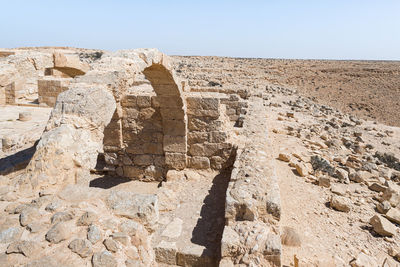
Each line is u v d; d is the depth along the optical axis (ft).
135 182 31.58
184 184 28.09
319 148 37.88
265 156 24.18
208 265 16.87
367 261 15.70
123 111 30.58
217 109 29.32
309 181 26.16
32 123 40.83
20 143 32.50
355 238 18.39
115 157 32.04
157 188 30.22
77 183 15.43
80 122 16.56
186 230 19.69
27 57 55.83
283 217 19.89
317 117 65.57
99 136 18.10
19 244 10.43
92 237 10.97
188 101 29.53
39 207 12.44
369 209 22.12
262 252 14.44
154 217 12.84
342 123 62.80
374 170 31.09
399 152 46.24
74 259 10.30
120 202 13.02
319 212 21.07
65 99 17.29
